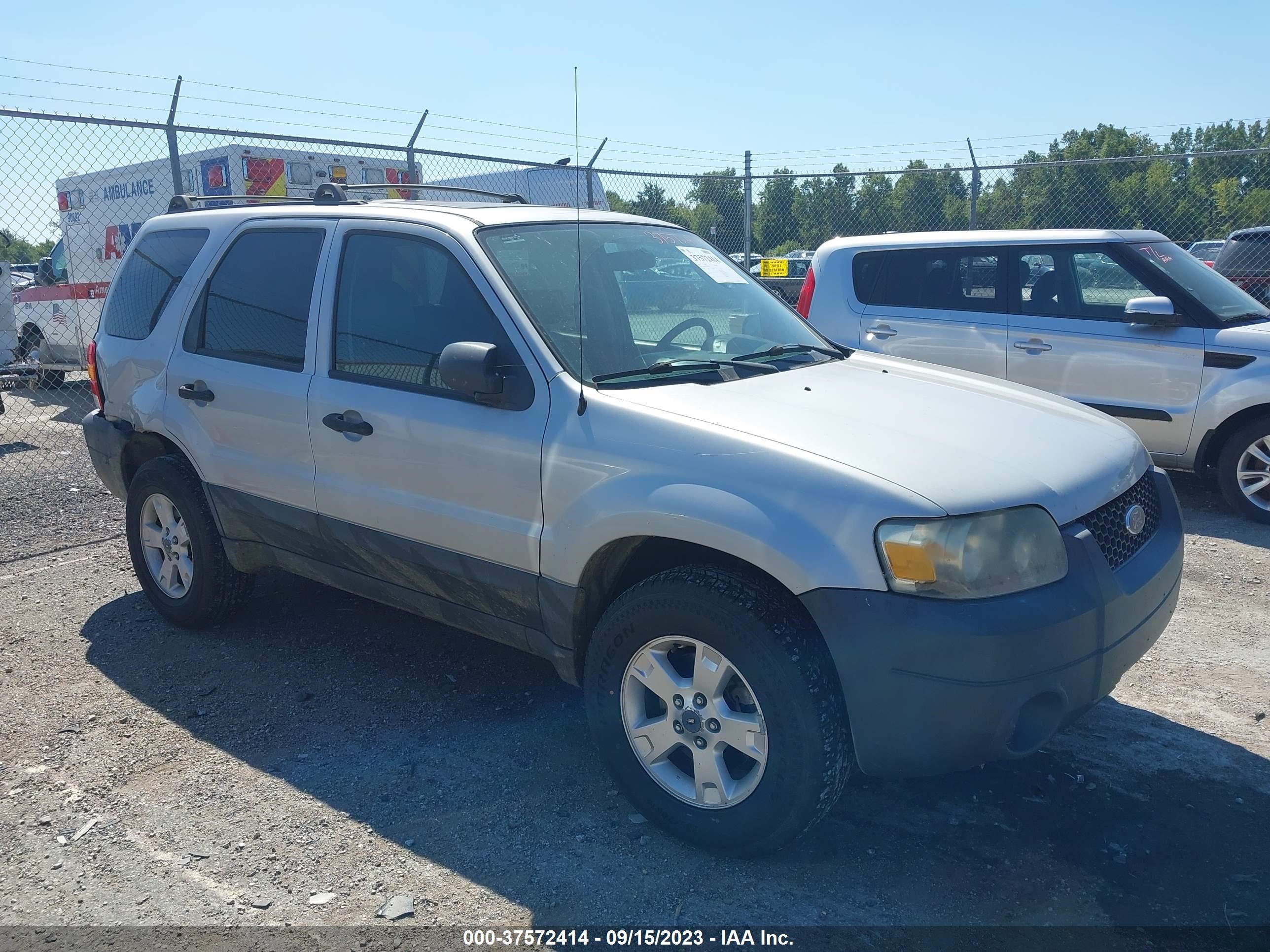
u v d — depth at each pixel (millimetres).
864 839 3102
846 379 3580
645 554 3232
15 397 13977
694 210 11977
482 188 10625
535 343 3311
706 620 2840
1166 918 2732
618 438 3049
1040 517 2777
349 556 3916
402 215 3816
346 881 2916
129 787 3430
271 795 3371
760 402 3176
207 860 3020
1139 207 11539
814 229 12664
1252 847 3045
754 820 2844
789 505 2742
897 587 2623
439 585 3633
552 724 3855
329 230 4027
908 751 2672
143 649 4590
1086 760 3555
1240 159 11555
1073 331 6961
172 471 4543
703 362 3578
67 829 3182
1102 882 2885
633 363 3439
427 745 3703
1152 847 3049
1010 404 3469
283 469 4027
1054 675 2676
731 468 2848
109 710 3998
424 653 4523
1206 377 6508
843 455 2809
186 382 4422
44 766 3566
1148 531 3291
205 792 3391
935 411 3254
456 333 3512
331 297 3922
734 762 3121
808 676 2719
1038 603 2676
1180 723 3822
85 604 5203
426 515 3529
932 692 2600
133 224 12664
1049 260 7125
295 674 4320
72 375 16094
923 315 7539
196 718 3920
